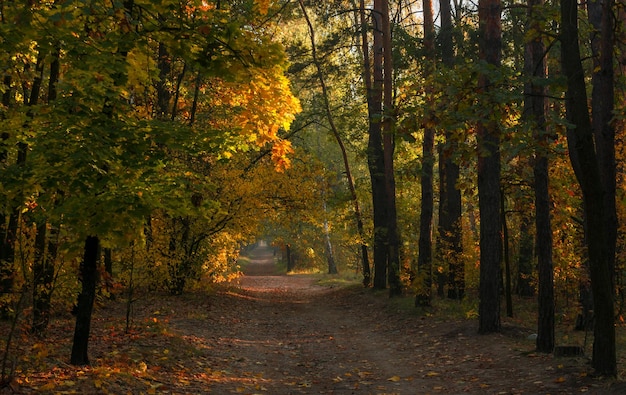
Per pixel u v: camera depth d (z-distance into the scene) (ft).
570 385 25.53
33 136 26.89
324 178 78.79
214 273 76.43
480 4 53.72
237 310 66.28
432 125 25.22
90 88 24.57
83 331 27.35
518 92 23.88
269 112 36.68
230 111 64.44
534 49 37.11
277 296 95.91
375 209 87.86
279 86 34.91
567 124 23.48
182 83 67.46
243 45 25.05
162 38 25.13
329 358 39.27
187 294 71.26
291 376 32.89
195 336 43.29
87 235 25.29
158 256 57.93
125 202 24.21
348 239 95.91
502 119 26.55
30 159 24.11
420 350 41.37
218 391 27.02
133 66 28.19
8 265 34.32
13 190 24.95
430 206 64.23
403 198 93.81
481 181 44.86
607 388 23.76
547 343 34.63
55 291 36.04
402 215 92.63
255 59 25.73
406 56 77.46
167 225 65.51
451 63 68.69
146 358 31.24
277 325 57.72
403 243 92.73
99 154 23.36
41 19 24.09
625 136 43.14
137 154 24.93
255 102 36.14
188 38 24.72
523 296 76.18
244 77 27.04
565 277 51.08
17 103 40.86
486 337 42.37
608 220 28.48
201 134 27.53
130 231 26.25
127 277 55.36
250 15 48.14
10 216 35.14
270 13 69.92
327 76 98.32
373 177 88.33
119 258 56.80
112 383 24.09
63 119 24.39
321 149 143.54
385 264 87.10
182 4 26.00
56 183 23.70
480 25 62.90
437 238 74.13
